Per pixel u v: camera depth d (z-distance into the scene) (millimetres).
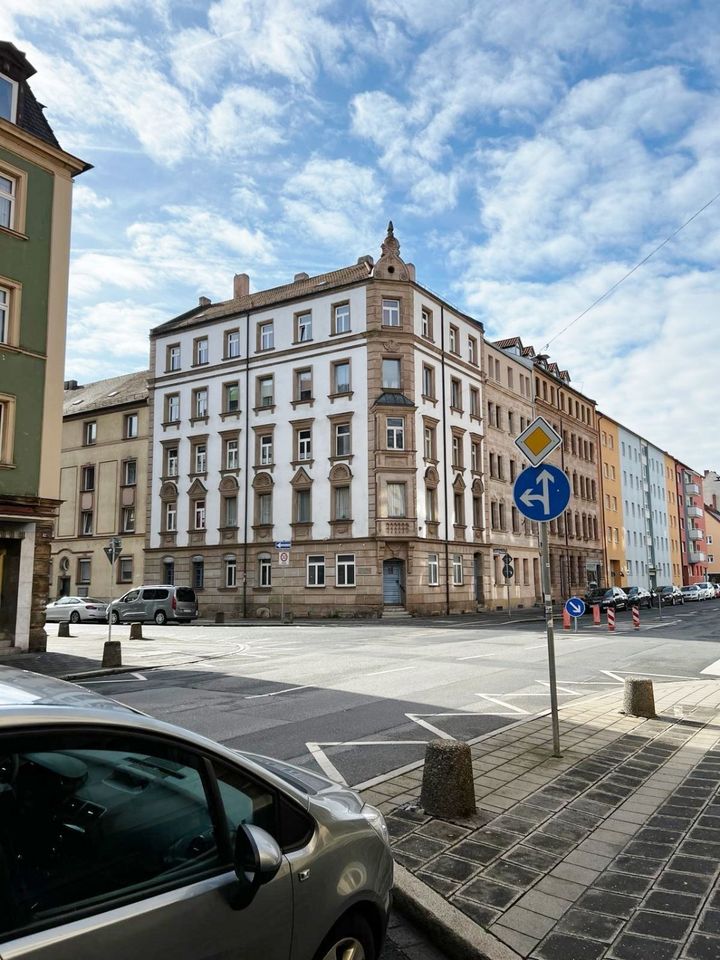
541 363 53406
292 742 7469
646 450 77625
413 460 33906
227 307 42375
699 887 3914
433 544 34938
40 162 18734
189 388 39969
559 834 4656
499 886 3914
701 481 97938
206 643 20766
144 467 41469
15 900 1700
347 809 2924
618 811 5098
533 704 9570
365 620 31344
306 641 20812
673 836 4633
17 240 17984
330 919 2502
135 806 2068
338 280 37656
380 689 10984
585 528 58344
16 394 17625
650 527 76375
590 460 61031
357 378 34406
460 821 4883
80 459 44719
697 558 90250
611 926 3514
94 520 43312
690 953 3277
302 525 34781
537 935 3428
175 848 2104
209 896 2064
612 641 19953
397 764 6582
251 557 36125
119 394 45781
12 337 17688
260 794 2469
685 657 15609
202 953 2000
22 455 17594
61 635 25297
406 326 34812
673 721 8125
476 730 8008
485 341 43250
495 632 23531
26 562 17406
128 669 14445
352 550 33281
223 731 8016
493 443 42688
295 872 2389
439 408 36750
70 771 1948
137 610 32406
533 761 6414
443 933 3465
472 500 39219
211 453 38562
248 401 37625
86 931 1743
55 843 1850
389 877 2963
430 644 18922
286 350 36750
